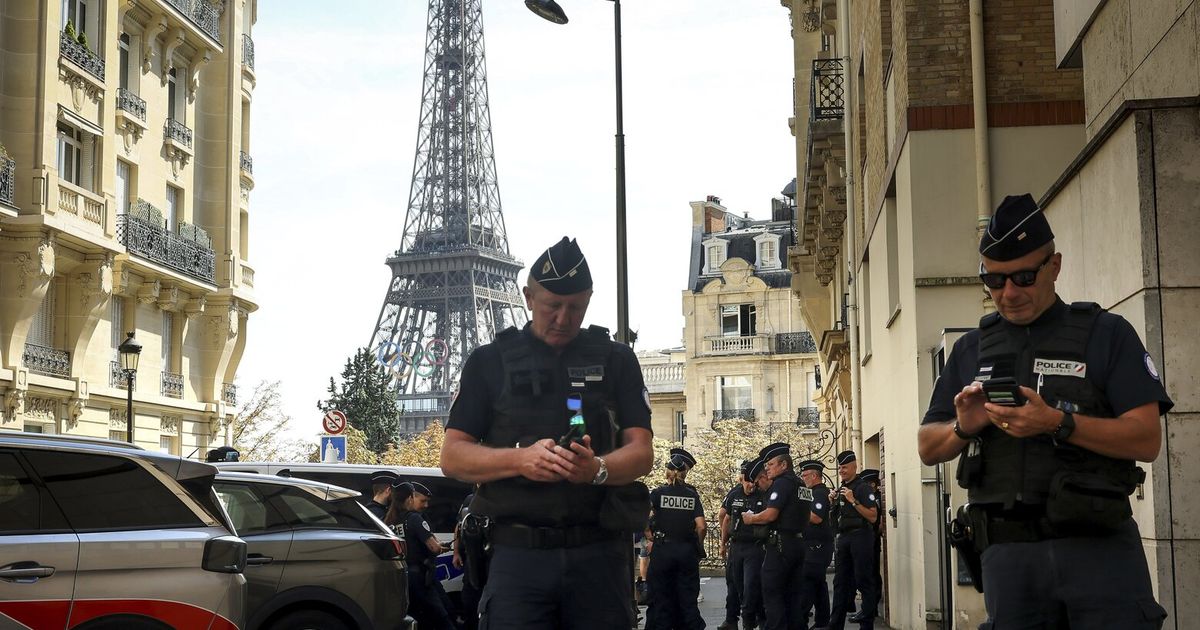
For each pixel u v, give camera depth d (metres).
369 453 92.25
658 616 15.01
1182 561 7.02
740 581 15.55
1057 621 4.72
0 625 7.40
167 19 40.12
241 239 47.62
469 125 148.12
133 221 37.72
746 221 90.00
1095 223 8.36
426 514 17.95
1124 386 4.70
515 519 5.16
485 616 5.16
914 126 14.35
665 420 90.75
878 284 19.16
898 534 16.77
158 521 8.09
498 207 145.88
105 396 36.75
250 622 11.14
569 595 5.13
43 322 35.06
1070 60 11.51
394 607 11.91
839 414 38.56
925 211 14.23
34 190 32.66
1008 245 4.79
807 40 37.22
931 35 14.45
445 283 133.50
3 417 32.12
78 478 7.93
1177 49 8.23
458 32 151.75
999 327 4.99
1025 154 14.15
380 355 129.38
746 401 84.44
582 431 4.98
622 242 21.95
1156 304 7.22
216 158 44.38
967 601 13.11
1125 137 7.57
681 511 14.91
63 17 34.91
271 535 11.49
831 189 26.39
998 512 4.77
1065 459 4.69
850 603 16.56
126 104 38.12
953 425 4.90
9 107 32.78
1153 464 7.14
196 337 43.75
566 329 5.23
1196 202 7.25
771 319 84.75
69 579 7.65
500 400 5.27
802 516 14.29
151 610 7.86
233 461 17.72
